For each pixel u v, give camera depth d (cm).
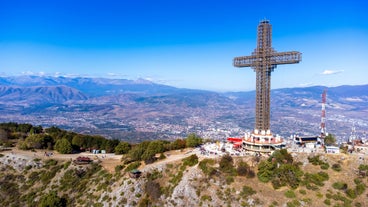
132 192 11819
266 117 14612
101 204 11881
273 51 14262
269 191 10656
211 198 10675
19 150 17725
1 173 15100
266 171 11288
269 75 14512
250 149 14212
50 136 19262
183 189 11256
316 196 10219
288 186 10819
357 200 9988
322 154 12362
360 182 10631
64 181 13988
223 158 12256
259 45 14600
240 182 11119
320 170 11462
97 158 16075
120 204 11488
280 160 11944
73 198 12900
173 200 11056
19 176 14825
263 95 14512
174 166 12769
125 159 14875
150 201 11356
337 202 9944
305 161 12056
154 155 14062
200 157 13475
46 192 13462
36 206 12775
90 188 13150
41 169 15150
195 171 11881
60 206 12331
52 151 17912
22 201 13212
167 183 11969
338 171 11300
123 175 13075
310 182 10906
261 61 14588
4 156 16350
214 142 18088
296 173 11262
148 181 12119
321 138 14875
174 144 17062
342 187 10450
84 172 14475
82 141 18588
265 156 13162
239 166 11681
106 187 12781
